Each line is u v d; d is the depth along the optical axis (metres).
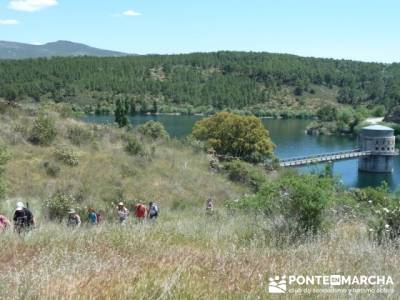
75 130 38.28
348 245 7.79
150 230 9.77
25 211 11.87
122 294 4.44
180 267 5.43
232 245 7.81
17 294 4.28
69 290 4.41
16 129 35.19
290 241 8.68
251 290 4.88
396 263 6.47
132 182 32.97
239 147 85.00
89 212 18.59
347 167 118.00
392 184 98.00
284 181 10.47
